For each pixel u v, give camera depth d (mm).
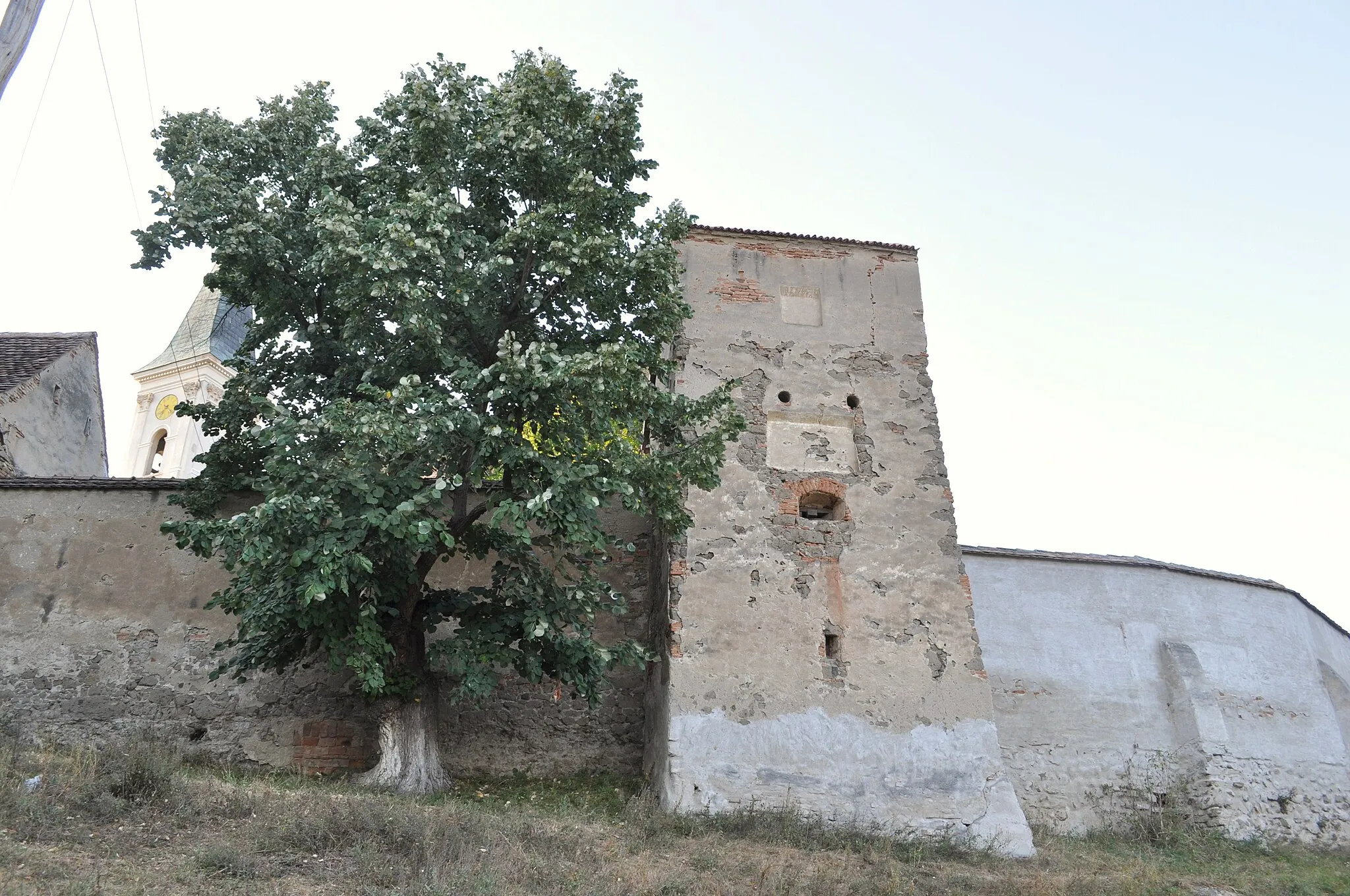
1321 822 16359
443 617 12648
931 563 13781
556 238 12195
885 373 14930
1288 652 18016
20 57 9484
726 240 15438
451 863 8508
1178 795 15539
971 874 10789
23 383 20359
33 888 6844
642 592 14820
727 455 13891
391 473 11477
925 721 12867
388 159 13117
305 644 12617
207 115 13508
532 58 13242
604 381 11328
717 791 12000
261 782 11703
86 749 11203
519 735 13805
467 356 12484
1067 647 16391
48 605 13891
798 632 13070
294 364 13656
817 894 9211
